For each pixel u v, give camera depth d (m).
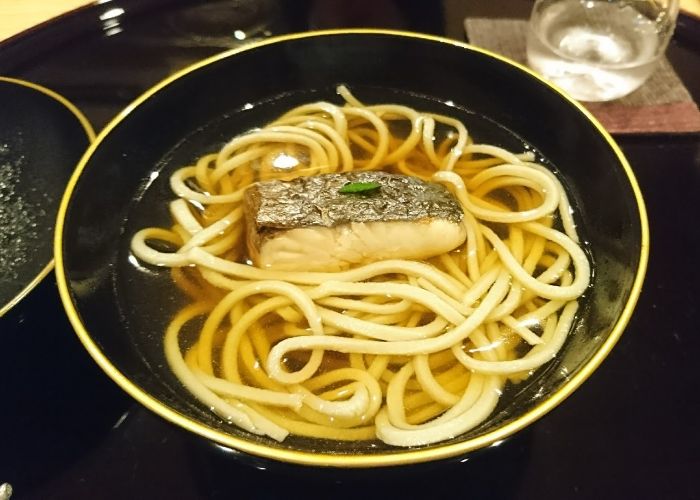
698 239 0.22
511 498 0.17
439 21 0.29
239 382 0.18
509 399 0.17
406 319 0.20
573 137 0.21
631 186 0.18
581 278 0.19
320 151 0.23
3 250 0.20
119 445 0.17
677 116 0.25
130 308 0.19
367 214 0.19
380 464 0.13
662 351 0.19
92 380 0.18
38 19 0.30
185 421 0.14
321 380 0.18
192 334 0.19
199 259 0.20
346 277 0.20
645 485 0.17
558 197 0.21
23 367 0.18
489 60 0.22
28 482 0.17
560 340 0.18
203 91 0.23
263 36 0.28
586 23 0.27
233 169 0.23
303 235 0.19
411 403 0.18
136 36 0.29
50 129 0.23
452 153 0.23
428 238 0.20
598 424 0.18
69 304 0.16
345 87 0.25
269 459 0.14
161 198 0.22
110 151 0.20
